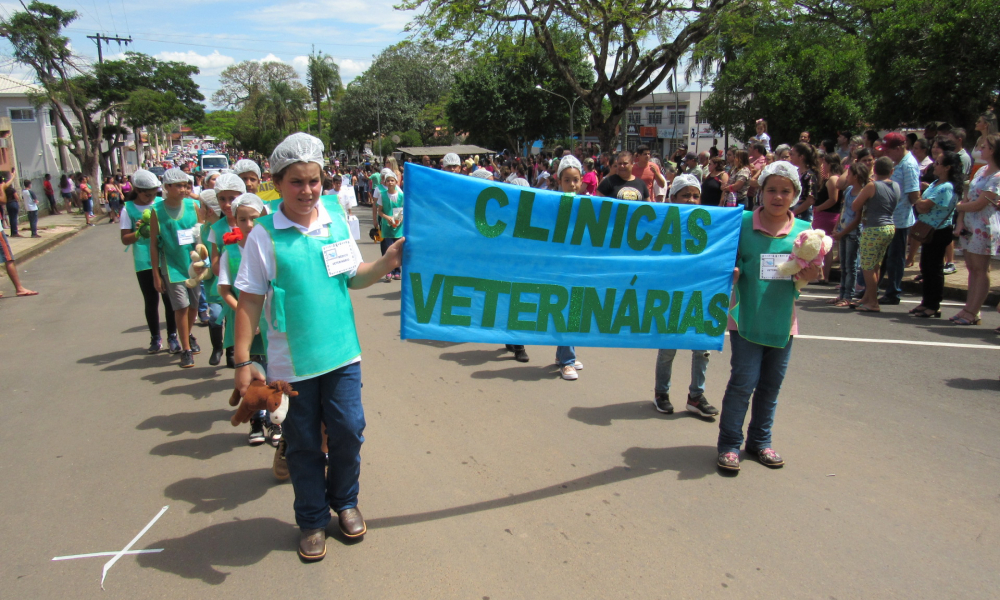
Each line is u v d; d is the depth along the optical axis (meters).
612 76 18.75
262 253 2.75
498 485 3.58
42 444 4.26
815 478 3.59
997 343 5.98
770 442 3.81
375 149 59.72
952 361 5.51
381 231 10.09
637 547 2.97
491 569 2.82
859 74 19.42
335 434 2.92
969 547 2.93
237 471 3.85
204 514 3.34
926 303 6.97
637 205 3.41
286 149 2.68
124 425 4.57
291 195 2.73
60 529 3.21
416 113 55.97
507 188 3.24
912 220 7.34
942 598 2.59
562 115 42.56
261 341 4.13
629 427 4.36
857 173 7.21
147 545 3.06
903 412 4.47
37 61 29.47
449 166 8.50
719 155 9.70
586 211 3.36
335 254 2.87
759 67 21.41
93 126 34.22
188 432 4.44
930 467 3.69
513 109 42.22
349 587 2.72
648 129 47.03
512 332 3.37
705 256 3.53
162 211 5.69
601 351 6.26
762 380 3.70
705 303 3.58
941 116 15.12
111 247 16.17
